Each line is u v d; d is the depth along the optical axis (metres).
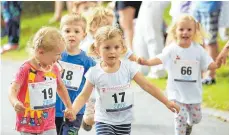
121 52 9.93
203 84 17.78
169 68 12.28
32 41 9.38
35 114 9.38
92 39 12.31
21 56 23.81
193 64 12.16
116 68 9.84
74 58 11.08
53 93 9.52
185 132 12.17
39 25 28.94
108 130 9.78
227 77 18.56
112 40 9.62
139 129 13.51
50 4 31.36
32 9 30.97
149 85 9.95
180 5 17.33
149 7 18.83
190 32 12.13
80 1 17.59
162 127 13.70
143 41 19.28
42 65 9.41
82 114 10.97
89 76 9.88
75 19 11.12
